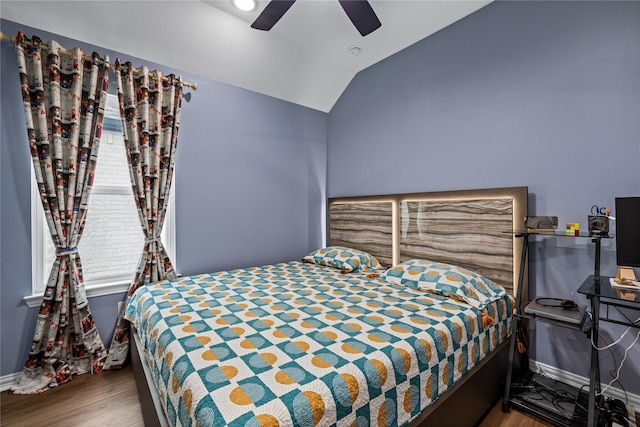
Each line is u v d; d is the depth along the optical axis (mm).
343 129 3500
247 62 2756
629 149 1709
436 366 1304
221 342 1213
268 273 2588
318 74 3178
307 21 2428
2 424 1560
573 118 1900
